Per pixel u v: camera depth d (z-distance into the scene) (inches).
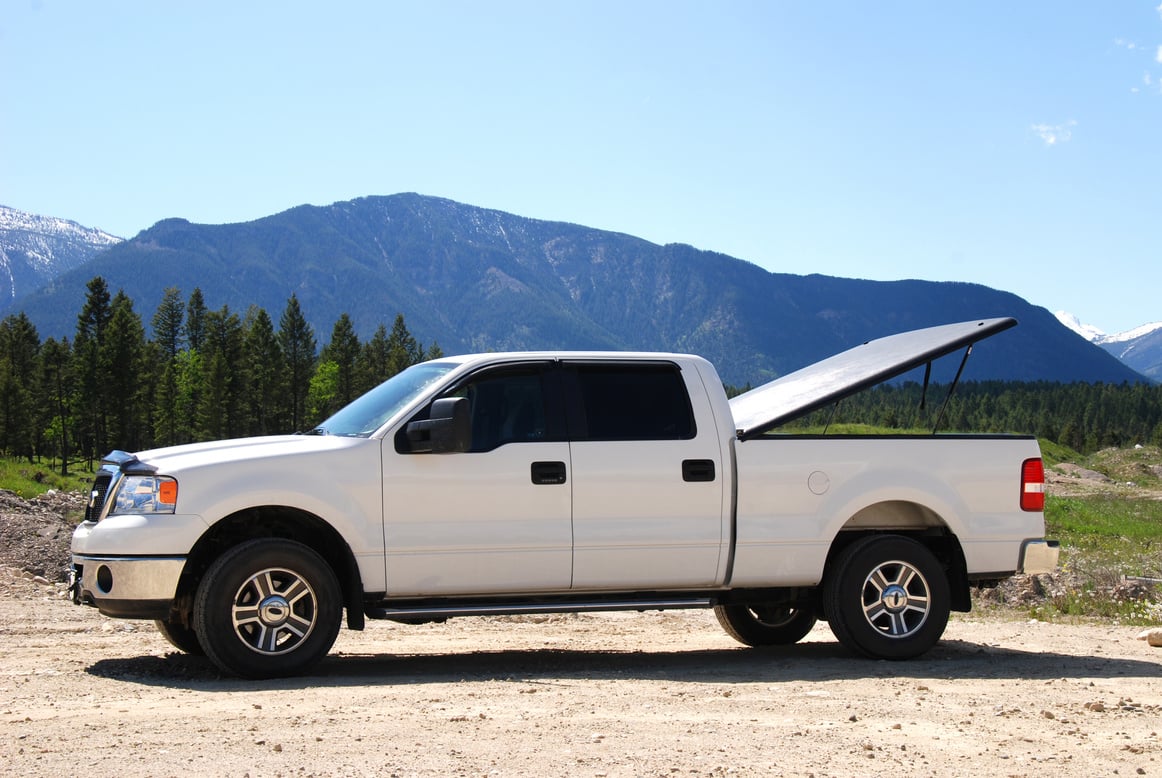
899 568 323.3
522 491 295.7
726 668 308.0
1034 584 557.9
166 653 327.9
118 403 4407.0
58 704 241.0
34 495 931.3
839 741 211.9
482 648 355.9
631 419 309.0
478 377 301.4
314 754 193.6
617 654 343.0
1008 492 333.7
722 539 310.0
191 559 283.4
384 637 385.1
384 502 287.0
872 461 323.6
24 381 5034.5
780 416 318.7
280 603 277.1
